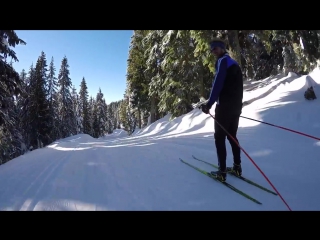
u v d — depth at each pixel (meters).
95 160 5.36
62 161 5.80
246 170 3.82
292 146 4.77
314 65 12.00
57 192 3.38
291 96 8.84
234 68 3.19
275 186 3.18
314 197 2.82
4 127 15.79
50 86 38.47
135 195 3.08
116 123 114.56
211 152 4.97
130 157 5.21
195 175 3.70
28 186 3.83
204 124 10.83
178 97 17.56
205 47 11.23
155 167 4.26
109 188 3.38
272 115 7.61
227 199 2.85
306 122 6.17
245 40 12.30
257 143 5.30
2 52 12.33
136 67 31.70
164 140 7.04
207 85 18.86
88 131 58.12
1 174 5.19
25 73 45.53
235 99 3.21
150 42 20.52
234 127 3.44
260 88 14.31
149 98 31.14
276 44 17.08
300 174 3.50
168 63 16.98
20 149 25.50
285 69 15.48
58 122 38.91
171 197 2.97
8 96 13.93
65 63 44.47
